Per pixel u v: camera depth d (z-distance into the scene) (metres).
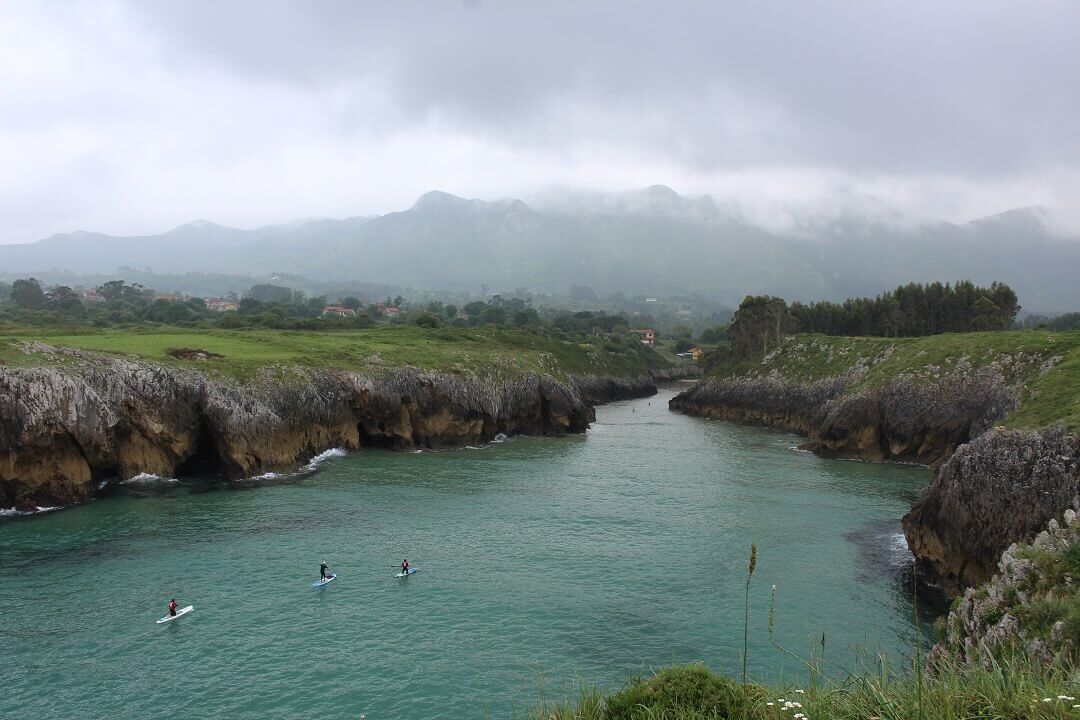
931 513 42.22
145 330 110.06
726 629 35.00
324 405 78.69
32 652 31.62
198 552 44.84
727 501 60.91
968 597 27.19
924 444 79.81
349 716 26.92
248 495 59.50
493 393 98.62
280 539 47.78
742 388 129.38
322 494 60.69
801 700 11.92
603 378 176.00
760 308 157.62
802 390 112.69
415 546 47.00
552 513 55.97
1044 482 35.25
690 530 51.66
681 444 95.50
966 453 40.44
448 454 84.38
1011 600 24.39
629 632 34.56
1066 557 24.44
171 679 29.50
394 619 35.62
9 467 52.00
